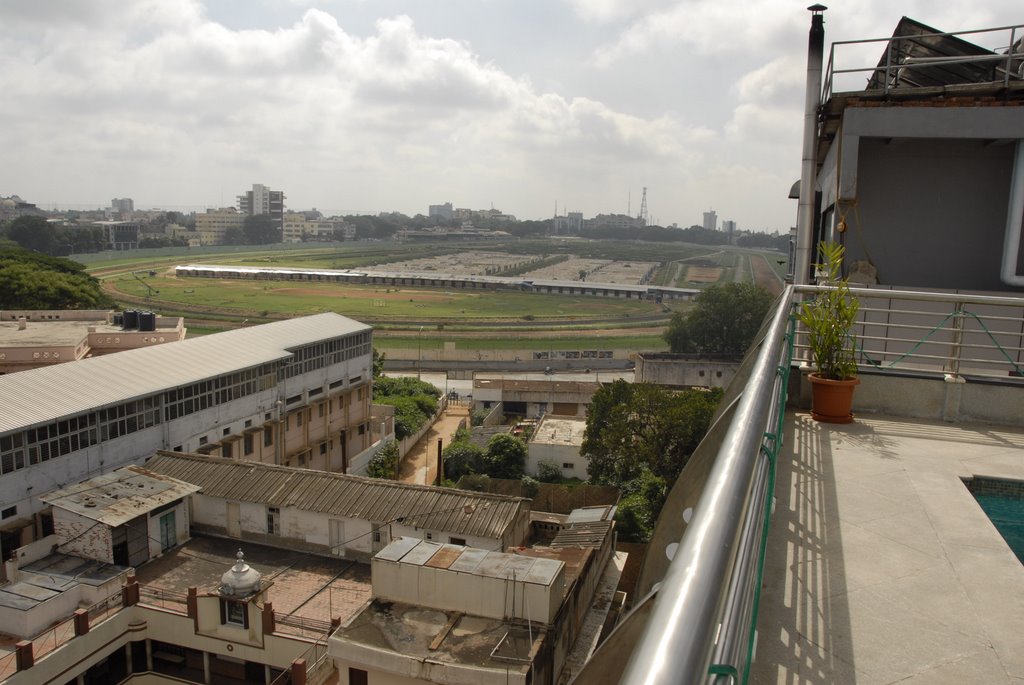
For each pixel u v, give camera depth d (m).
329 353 38.22
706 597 1.29
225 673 17.39
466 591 14.19
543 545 22.06
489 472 39.69
